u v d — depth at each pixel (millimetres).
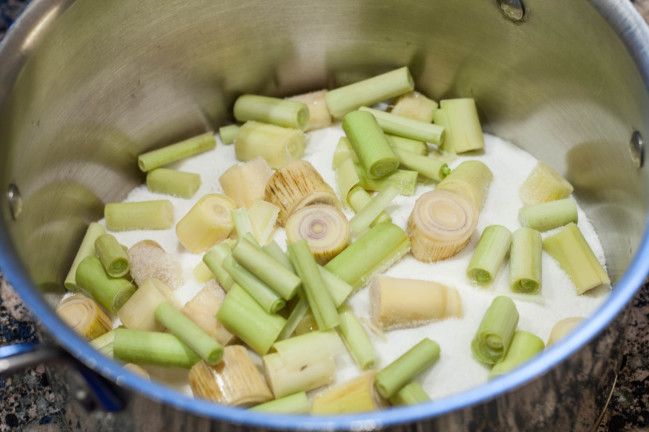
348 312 259
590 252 276
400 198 300
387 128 312
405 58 320
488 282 273
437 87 325
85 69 275
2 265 212
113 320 280
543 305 271
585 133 288
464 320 266
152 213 293
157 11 283
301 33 311
